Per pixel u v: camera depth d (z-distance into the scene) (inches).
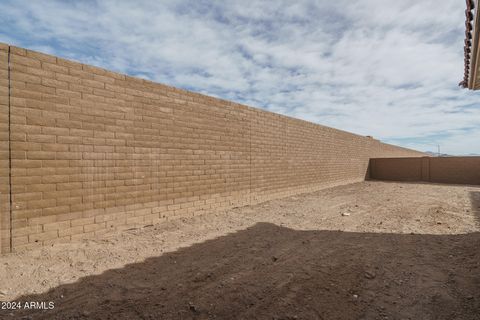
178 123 287.6
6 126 176.7
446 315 122.0
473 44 183.2
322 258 189.2
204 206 318.0
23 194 183.3
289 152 480.4
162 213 273.0
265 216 321.4
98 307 124.8
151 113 261.9
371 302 132.5
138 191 251.9
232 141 358.0
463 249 204.2
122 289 142.3
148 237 229.3
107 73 228.8
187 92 297.1
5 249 176.6
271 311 124.0
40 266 164.9
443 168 786.8
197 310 124.0
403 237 239.6
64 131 203.0
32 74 187.9
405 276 160.4
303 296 137.0
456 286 147.1
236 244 218.4
